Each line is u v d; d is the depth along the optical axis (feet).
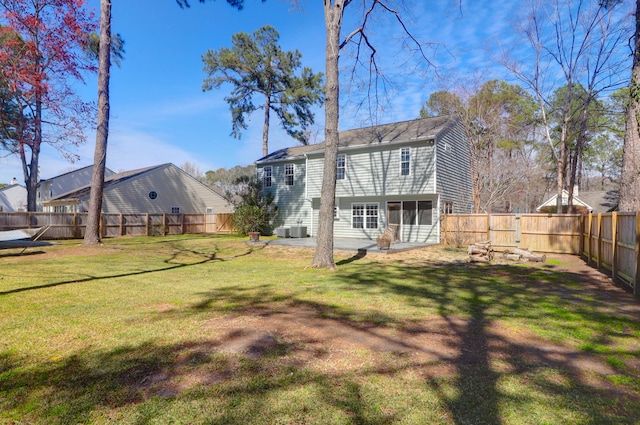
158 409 7.61
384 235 48.32
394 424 7.18
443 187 53.36
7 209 134.10
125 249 42.60
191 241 55.36
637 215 19.90
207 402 7.91
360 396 8.26
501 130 89.45
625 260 22.66
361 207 59.06
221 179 157.69
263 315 15.05
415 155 51.93
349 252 41.52
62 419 7.20
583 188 137.69
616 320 15.01
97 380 8.93
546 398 8.34
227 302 17.38
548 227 42.22
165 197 83.56
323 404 7.88
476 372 9.71
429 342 12.09
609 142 106.01
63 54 58.70
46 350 10.89
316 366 9.90
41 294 18.71
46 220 57.41
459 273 27.78
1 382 8.78
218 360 10.22
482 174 87.30
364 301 17.92
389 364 10.13
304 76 85.30
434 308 16.74
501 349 11.57
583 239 37.86
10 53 54.39
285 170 69.05
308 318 14.69
